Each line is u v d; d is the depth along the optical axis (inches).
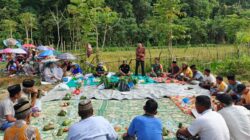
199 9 2364.7
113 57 1160.8
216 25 2065.7
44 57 599.8
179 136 206.7
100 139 167.9
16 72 710.5
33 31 1979.6
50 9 2110.0
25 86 317.7
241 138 199.2
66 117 332.8
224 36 2087.8
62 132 280.1
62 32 1980.8
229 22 1019.9
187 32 2006.6
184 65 561.3
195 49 1453.0
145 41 2075.5
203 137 185.6
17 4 2071.9
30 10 2092.8
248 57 706.8
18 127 164.4
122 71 597.0
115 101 404.2
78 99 415.2
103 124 173.6
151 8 2325.3
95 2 939.3
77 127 170.6
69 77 566.6
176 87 486.3
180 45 1851.6
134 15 2330.2
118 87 466.0
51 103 397.4
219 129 183.0
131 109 362.9
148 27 2025.1
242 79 609.6
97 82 527.8
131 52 1544.0
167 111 352.2
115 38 2036.2
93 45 1460.4
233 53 858.1
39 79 611.8
